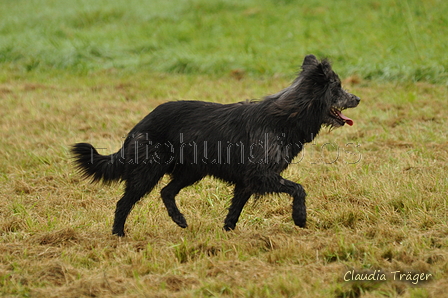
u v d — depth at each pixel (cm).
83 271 636
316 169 1016
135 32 2458
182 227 790
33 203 917
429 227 729
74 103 1590
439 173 912
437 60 1714
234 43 2184
